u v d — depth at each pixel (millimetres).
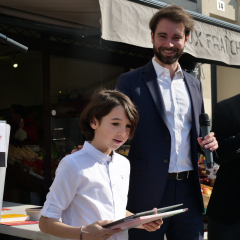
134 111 1579
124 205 1648
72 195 1498
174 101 2119
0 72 4340
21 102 4367
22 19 3391
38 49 4184
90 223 1492
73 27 3590
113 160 1642
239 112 2395
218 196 2348
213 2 6059
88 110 1606
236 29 4094
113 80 4922
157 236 2039
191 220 2094
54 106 4359
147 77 2150
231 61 3994
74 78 4543
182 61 4789
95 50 4637
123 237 1605
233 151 2232
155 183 2012
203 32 3734
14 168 4324
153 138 2041
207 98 5832
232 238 2271
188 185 2117
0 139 2072
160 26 2113
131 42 2965
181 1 5172
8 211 2520
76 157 1535
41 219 1490
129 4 2971
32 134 4328
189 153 2131
